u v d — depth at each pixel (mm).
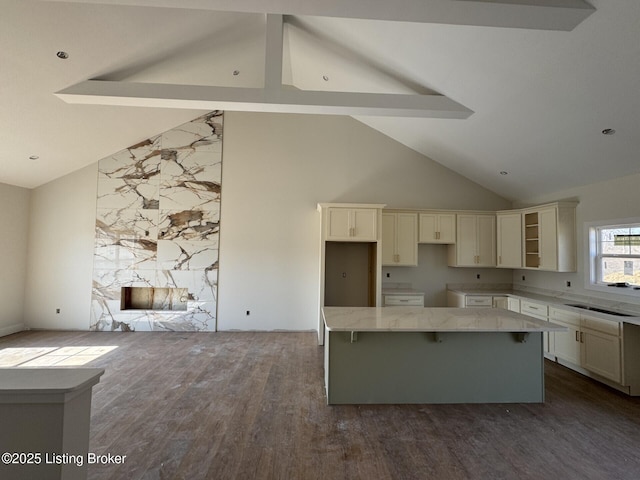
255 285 5719
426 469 2129
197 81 4684
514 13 2107
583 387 3486
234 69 4695
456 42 2934
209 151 5754
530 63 2809
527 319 3117
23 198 5414
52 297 5535
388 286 5871
